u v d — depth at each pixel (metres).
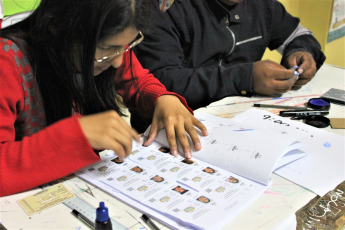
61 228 0.55
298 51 1.37
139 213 0.59
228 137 0.79
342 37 2.71
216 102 1.11
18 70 0.73
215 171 0.70
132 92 1.03
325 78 1.32
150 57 1.26
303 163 0.75
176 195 0.62
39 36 0.71
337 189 0.76
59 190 0.65
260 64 1.17
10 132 0.71
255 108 1.03
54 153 0.64
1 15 1.11
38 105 0.80
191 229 0.55
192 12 1.34
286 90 1.15
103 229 0.49
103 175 0.69
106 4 0.63
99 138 0.65
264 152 0.71
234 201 0.61
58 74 0.74
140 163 0.73
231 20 1.39
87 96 0.78
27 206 0.60
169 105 0.91
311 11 2.48
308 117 0.97
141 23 0.69
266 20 1.50
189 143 0.79
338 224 0.66
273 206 0.61
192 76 1.21
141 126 1.29
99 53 0.71
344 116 1.00
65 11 0.66
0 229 0.55
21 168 0.63
